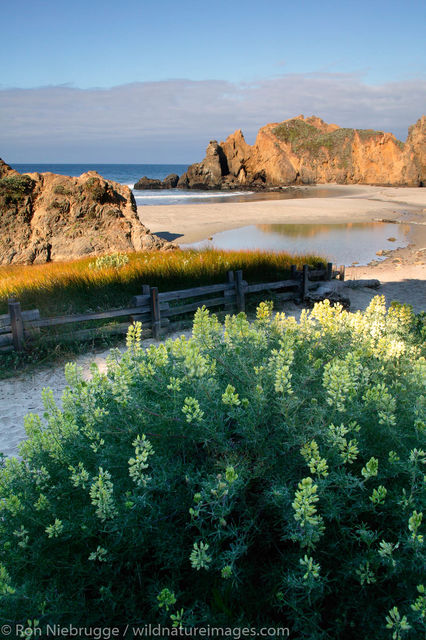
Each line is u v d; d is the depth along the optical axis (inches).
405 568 70.0
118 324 313.3
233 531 75.5
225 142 4227.4
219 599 71.1
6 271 589.0
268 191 3346.5
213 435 90.7
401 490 81.0
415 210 1640.0
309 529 68.3
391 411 88.8
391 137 3683.6
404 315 152.3
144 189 3941.9
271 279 451.8
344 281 524.4
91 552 78.0
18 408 218.4
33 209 741.9
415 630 64.2
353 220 1364.4
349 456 77.5
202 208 1721.2
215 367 115.9
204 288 353.4
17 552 80.4
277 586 74.1
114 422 99.1
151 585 77.1
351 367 106.3
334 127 5036.9
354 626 71.7
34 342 279.9
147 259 559.2
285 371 92.4
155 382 106.5
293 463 88.0
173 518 85.5
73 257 726.5
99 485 75.1
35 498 91.0
